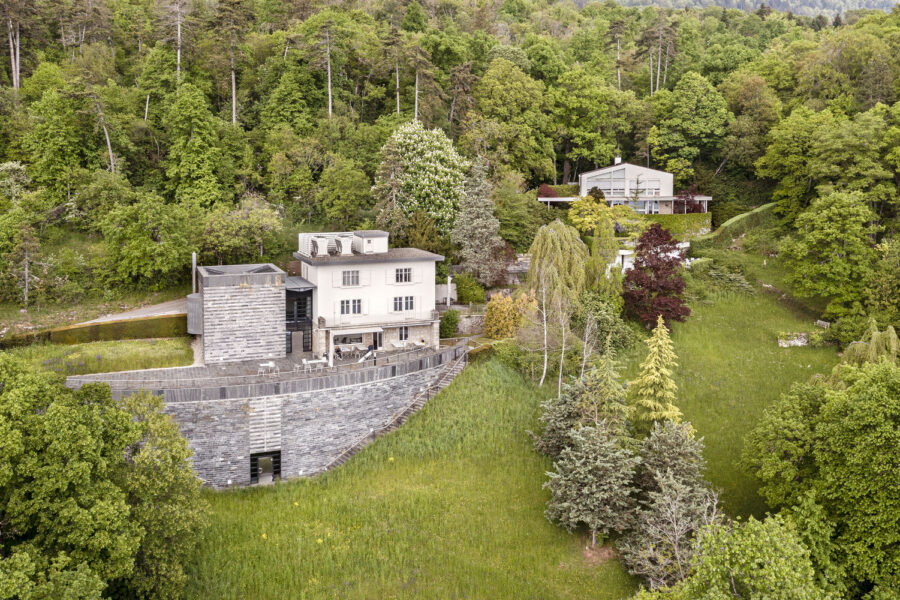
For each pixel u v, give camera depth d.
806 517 29.55
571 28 141.38
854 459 28.75
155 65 77.81
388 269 53.09
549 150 85.69
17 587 20.27
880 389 29.38
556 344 51.81
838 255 58.28
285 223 68.50
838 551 29.84
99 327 49.66
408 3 110.81
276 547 34.88
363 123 83.62
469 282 61.69
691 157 87.75
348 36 88.25
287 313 52.22
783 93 92.62
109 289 56.38
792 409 34.97
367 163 75.81
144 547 28.48
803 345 57.16
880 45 82.94
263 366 47.88
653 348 41.81
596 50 111.75
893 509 27.83
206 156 68.62
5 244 53.78
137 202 58.94
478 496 40.06
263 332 49.94
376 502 39.25
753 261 70.06
